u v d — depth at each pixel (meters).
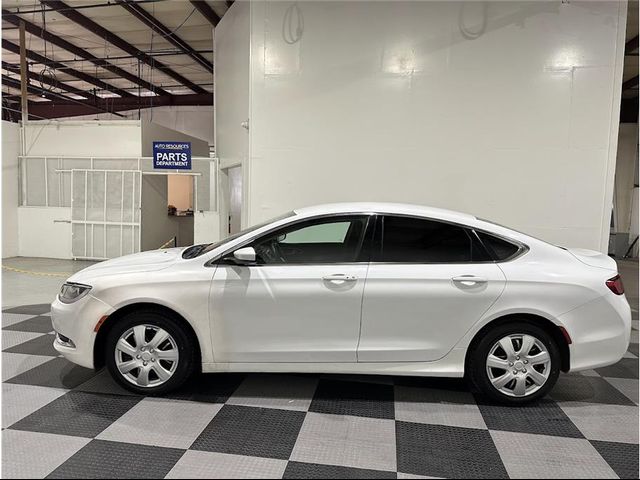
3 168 9.58
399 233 3.22
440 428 2.91
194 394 3.30
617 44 5.93
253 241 3.24
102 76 14.30
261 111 6.66
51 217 9.81
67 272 8.23
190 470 2.41
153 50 11.74
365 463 2.52
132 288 3.13
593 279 3.12
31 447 2.58
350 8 6.34
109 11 9.29
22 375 3.58
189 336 3.21
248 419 2.96
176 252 3.70
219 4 8.89
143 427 2.83
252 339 3.14
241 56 7.57
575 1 5.94
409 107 6.35
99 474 2.36
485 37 6.14
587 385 3.67
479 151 6.28
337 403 3.23
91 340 3.17
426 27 6.23
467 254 3.18
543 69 6.07
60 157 9.70
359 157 6.51
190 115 16.28
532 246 3.23
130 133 9.47
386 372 3.16
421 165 6.40
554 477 2.43
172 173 9.24
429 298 3.07
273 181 6.73
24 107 9.88
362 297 3.08
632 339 4.97
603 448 2.72
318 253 3.24
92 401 3.15
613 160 6.08
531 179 6.23
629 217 13.91
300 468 2.45
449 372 3.14
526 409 3.19
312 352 3.13
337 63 6.43
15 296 6.31
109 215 9.49
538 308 3.06
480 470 2.48
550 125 6.13
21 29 9.66
